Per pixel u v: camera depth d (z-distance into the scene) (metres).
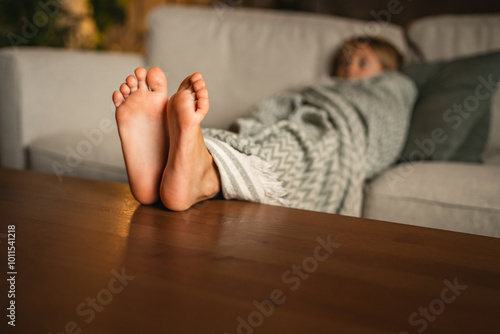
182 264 0.49
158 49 1.76
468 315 0.40
